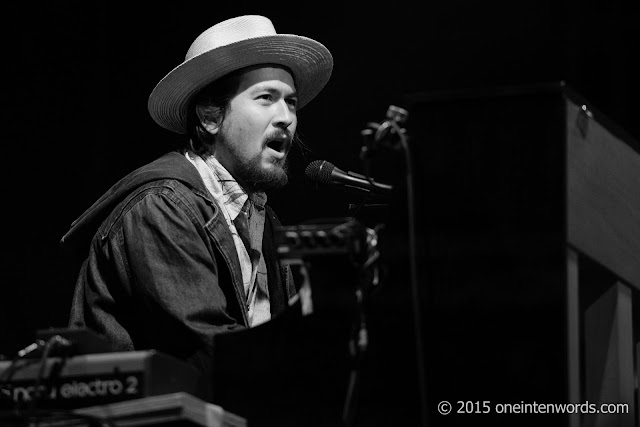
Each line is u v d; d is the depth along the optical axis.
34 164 12.66
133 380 5.32
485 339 5.33
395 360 5.55
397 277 5.58
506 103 5.39
